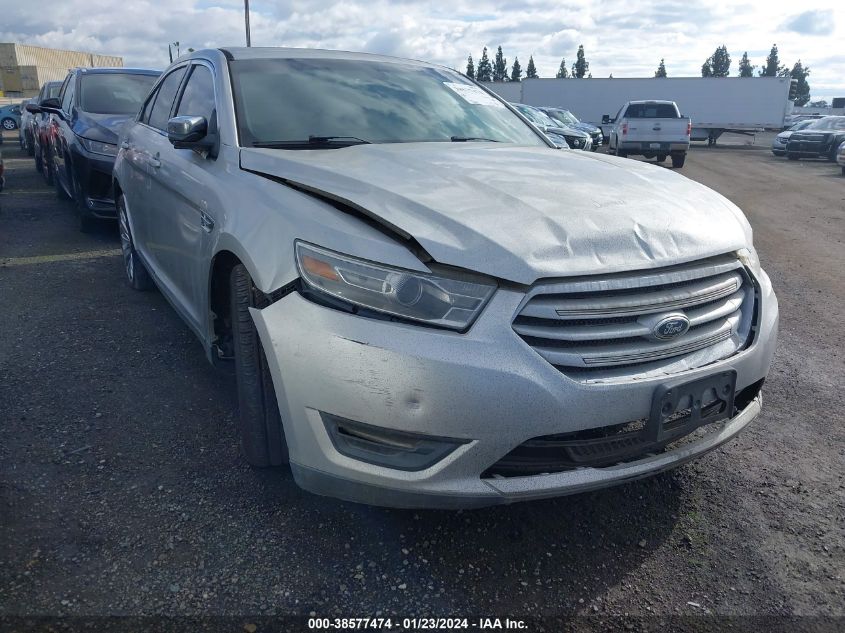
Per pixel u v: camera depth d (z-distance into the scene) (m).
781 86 34.38
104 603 2.23
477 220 2.32
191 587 2.32
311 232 2.36
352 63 4.02
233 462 3.07
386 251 2.22
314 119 3.41
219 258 2.91
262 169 2.92
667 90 35.06
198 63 4.14
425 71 4.26
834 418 3.76
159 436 3.28
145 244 4.68
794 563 2.57
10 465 2.98
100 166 7.05
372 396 2.18
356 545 2.56
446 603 2.30
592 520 2.78
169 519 2.66
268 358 2.38
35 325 4.72
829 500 2.97
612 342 2.33
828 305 5.99
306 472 2.37
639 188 2.84
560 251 2.28
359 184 2.55
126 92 8.31
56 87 15.37
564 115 24.09
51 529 2.57
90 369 4.01
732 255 2.72
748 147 36.22
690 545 2.65
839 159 19.84
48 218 8.62
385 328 2.18
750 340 2.71
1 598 2.22
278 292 2.38
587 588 2.40
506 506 2.84
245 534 2.59
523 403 2.16
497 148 3.40
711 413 2.52
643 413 2.34
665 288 2.43
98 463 3.03
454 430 2.16
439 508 2.26
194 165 3.45
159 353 4.27
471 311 2.18
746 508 2.90
